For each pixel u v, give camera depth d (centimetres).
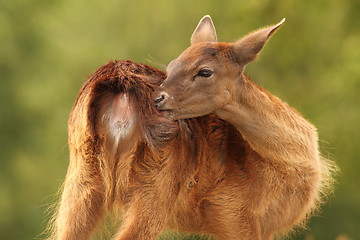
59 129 9100
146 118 2934
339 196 8250
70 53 9044
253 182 3303
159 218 2992
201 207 3316
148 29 8425
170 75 3167
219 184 3291
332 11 8475
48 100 9481
